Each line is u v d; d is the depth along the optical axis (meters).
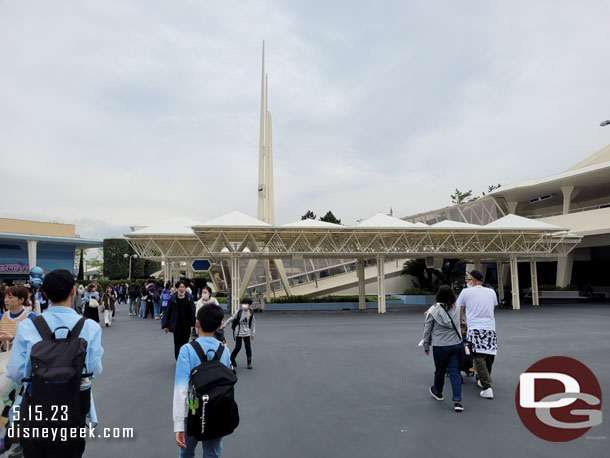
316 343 12.91
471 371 7.81
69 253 46.50
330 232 26.64
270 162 39.22
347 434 5.07
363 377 8.18
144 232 29.52
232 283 25.58
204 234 26.23
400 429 5.24
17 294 6.07
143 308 22.59
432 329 6.37
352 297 33.59
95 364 3.12
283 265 39.62
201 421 2.93
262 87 38.28
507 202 46.72
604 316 21.55
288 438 4.95
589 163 44.09
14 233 40.06
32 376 2.71
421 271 40.88
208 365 3.08
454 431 5.16
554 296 35.88
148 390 7.32
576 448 4.62
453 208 44.97
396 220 27.56
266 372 8.67
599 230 33.25
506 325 17.39
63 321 3.04
